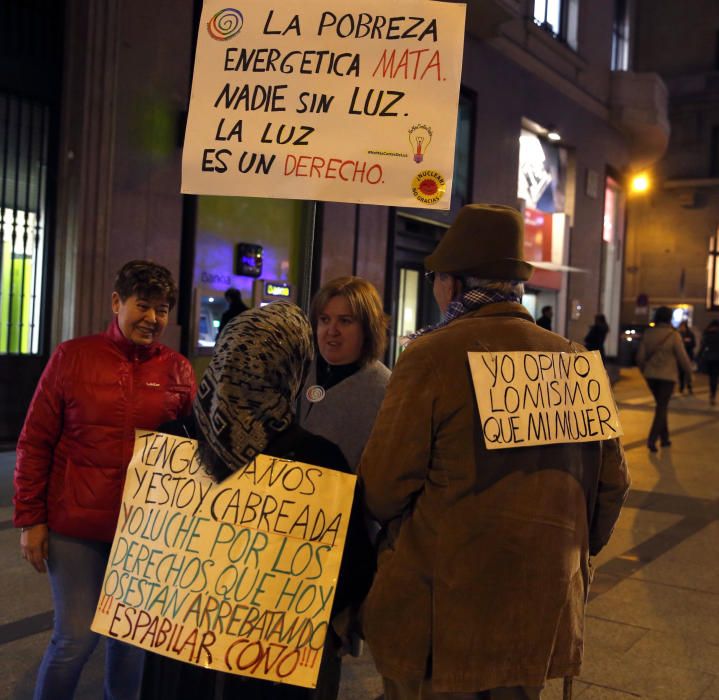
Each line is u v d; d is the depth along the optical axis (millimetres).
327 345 2922
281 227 11227
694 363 25891
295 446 1974
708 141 30188
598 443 2184
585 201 20031
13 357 8469
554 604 1956
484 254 2080
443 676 1900
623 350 26594
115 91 8773
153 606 1966
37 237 8664
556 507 1997
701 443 10938
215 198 10156
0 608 4133
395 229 13125
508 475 1954
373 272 12625
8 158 8406
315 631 1915
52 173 8711
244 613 1917
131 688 2693
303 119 2521
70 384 2574
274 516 1941
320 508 1948
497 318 2074
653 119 20969
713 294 30422
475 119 14969
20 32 8398
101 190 8688
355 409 2854
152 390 2633
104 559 2607
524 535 1935
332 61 2518
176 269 9641
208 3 2588
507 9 13500
